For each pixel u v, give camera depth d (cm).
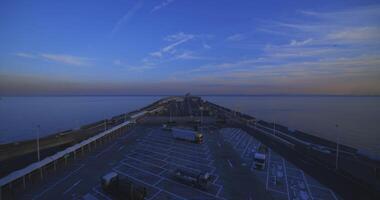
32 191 3075
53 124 12169
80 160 4441
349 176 3594
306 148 5441
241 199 2911
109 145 5681
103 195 2992
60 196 2948
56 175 3647
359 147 7412
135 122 9431
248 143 5903
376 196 2928
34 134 9475
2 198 2870
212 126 8475
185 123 9169
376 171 3794
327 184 3344
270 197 2966
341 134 9625
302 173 3784
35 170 3766
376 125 11919
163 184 3338
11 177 3062
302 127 11431
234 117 11006
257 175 3700
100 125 8469
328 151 5241
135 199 2833
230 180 3497
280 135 7219
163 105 19338
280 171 3878
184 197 2952
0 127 11188
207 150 5206
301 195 3014
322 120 14025
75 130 7244
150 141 6141
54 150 5325
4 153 4447
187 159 4522
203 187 3191
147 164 4219
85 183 3350
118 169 3947
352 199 2888
